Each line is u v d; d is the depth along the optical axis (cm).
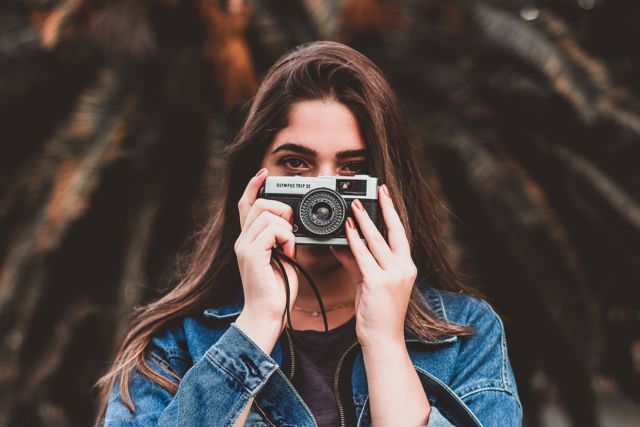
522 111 523
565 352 501
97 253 512
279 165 159
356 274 152
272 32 459
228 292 170
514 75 524
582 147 530
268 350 142
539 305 504
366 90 155
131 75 491
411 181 174
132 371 153
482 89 528
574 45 474
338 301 162
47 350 492
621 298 573
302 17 482
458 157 513
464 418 144
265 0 473
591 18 585
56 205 435
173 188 512
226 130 435
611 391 685
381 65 502
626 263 524
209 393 139
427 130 488
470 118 499
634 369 618
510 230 475
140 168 499
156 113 498
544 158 521
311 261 159
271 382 147
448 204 459
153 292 470
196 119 504
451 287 180
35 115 557
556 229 464
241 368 140
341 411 147
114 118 470
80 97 504
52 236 442
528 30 467
